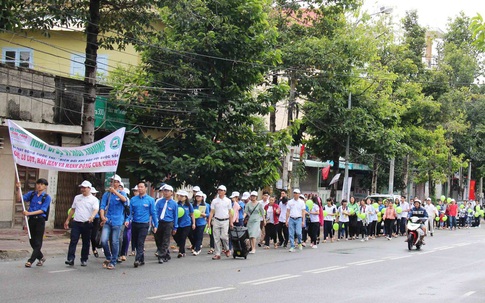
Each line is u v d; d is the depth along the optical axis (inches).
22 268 517.3
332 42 1080.2
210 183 884.0
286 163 1133.7
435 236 1213.1
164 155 831.1
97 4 732.7
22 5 702.5
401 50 1444.4
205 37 821.2
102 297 398.9
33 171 856.3
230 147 863.1
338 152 1310.3
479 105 1955.0
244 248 673.6
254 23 861.8
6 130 815.7
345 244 944.9
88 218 542.0
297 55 1060.5
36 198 534.0
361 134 1184.8
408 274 588.4
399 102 1365.7
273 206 846.5
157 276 509.4
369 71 1228.5
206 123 855.1
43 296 394.0
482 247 948.6
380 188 1845.5
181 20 784.3
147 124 885.2
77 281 462.3
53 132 843.4
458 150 2022.6
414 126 1487.5
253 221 752.3
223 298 415.5
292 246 792.3
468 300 444.8
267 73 1045.2
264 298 422.6
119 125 900.0
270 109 898.7
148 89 842.8
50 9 699.4
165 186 618.5
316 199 908.0
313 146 1318.9
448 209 1528.1
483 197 2773.1
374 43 1218.6
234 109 876.0
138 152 834.2
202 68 860.0
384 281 533.0
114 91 866.8
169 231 613.6
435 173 1739.7
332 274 566.9
